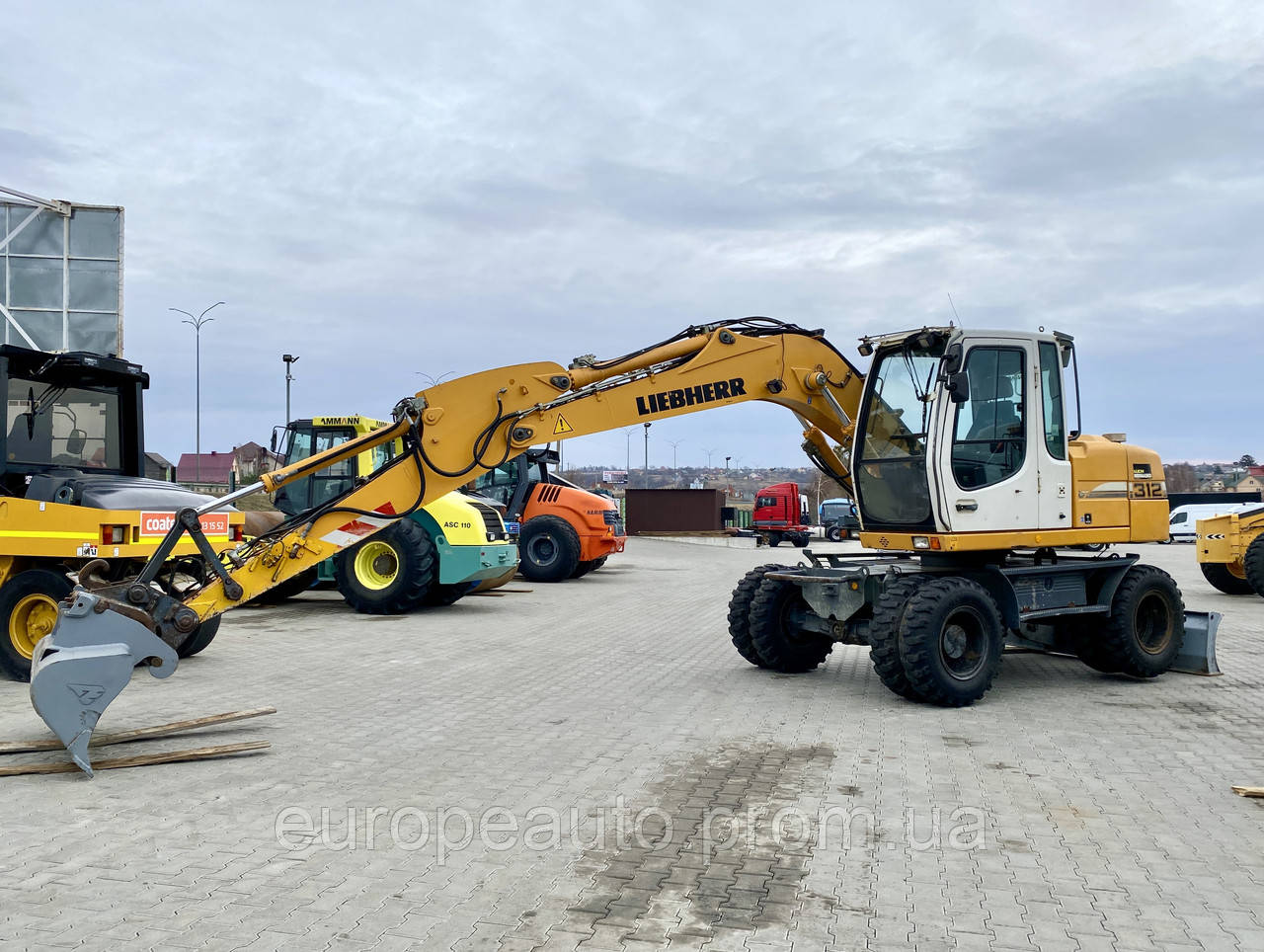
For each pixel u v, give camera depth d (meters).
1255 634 13.02
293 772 6.12
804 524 45.41
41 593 9.03
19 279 20.98
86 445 10.30
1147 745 6.95
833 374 9.87
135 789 5.75
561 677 9.41
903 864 4.67
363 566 14.20
